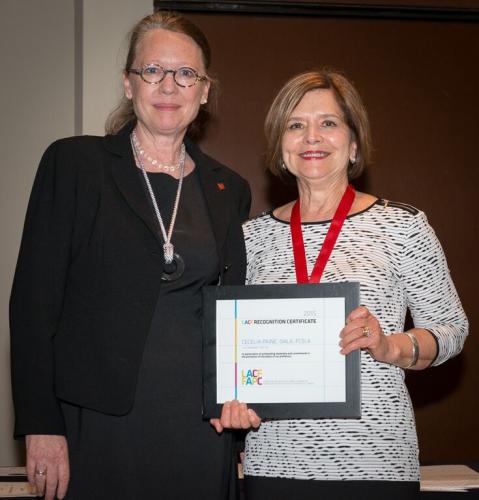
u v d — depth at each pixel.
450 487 2.41
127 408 2.02
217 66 3.79
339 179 2.28
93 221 2.10
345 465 2.01
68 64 3.81
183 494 2.08
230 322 2.08
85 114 3.54
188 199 2.25
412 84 3.90
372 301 2.09
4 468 2.83
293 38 3.83
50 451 2.02
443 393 3.87
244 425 2.03
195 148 2.37
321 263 2.15
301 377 2.04
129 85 2.32
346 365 2.03
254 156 3.79
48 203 2.11
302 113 2.25
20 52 3.80
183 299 2.14
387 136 3.88
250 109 3.80
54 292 2.06
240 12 3.79
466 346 3.88
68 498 2.04
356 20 3.87
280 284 2.08
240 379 2.07
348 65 3.86
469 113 3.90
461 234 3.90
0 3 3.80
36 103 3.80
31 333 2.03
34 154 3.80
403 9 3.84
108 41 3.56
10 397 3.75
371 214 2.18
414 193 3.88
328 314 2.05
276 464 2.06
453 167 3.91
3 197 3.78
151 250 2.11
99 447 2.04
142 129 2.28
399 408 2.07
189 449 2.09
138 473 2.04
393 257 2.14
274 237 2.29
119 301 2.06
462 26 3.91
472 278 3.90
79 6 3.63
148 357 2.07
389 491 2.01
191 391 2.10
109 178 2.15
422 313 2.19
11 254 3.78
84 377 2.03
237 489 2.23
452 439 3.86
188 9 3.74
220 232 2.22
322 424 2.04
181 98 2.22
